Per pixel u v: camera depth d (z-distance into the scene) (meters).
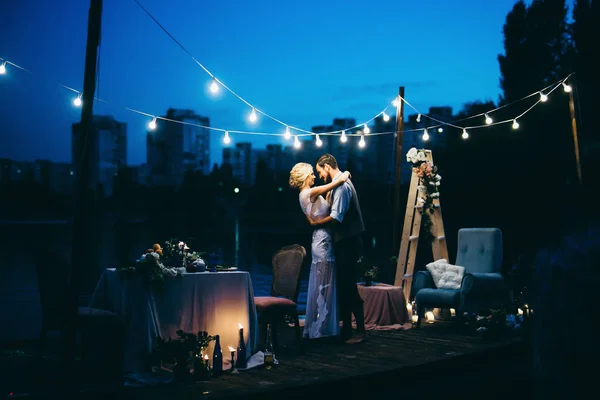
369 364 4.88
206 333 4.57
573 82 8.95
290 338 6.26
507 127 13.63
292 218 61.62
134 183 77.50
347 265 5.91
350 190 5.89
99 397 3.83
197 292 4.75
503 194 13.57
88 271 13.21
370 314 6.93
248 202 68.69
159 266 4.52
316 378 4.38
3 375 4.27
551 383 0.62
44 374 4.30
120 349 4.38
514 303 6.71
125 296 4.51
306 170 6.04
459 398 5.06
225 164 74.56
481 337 6.13
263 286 11.91
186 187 75.69
